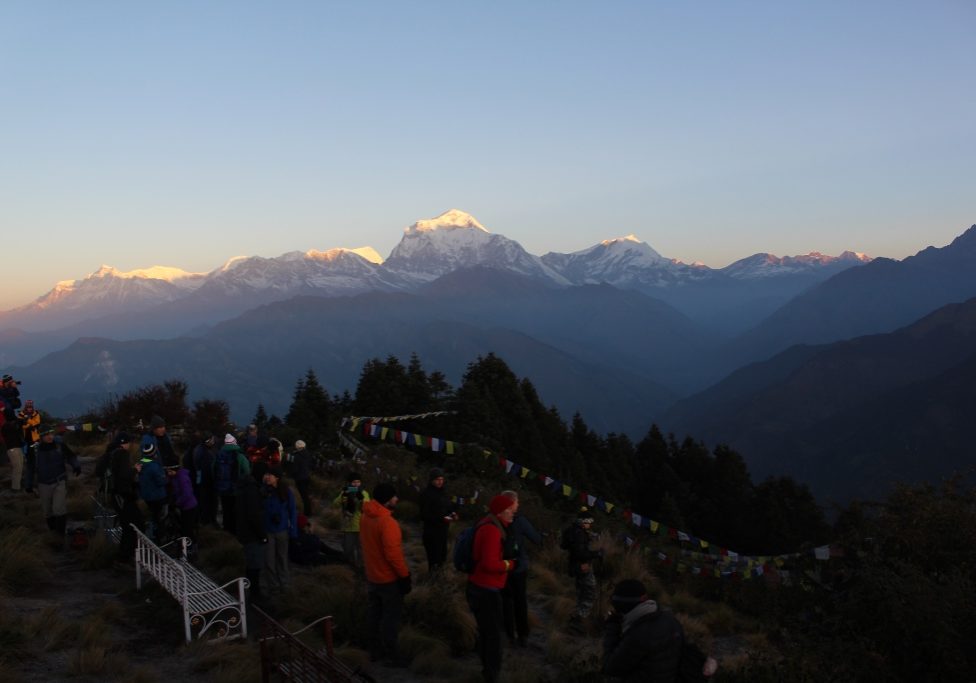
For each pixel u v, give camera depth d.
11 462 16.58
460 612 10.16
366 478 21.48
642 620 5.78
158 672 8.32
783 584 13.84
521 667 8.95
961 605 9.18
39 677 7.88
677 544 20.03
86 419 27.81
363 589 10.52
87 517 14.95
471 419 42.47
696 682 5.73
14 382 17.28
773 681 8.20
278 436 31.11
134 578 11.55
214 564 12.27
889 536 11.52
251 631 9.55
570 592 13.55
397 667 8.91
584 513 11.67
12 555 10.95
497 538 8.34
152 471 12.12
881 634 9.42
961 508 11.65
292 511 11.24
